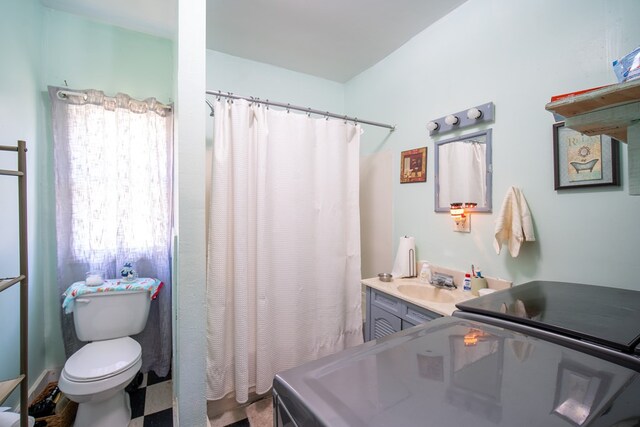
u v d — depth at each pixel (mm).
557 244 1295
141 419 1644
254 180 1739
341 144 2037
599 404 428
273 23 1891
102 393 1412
